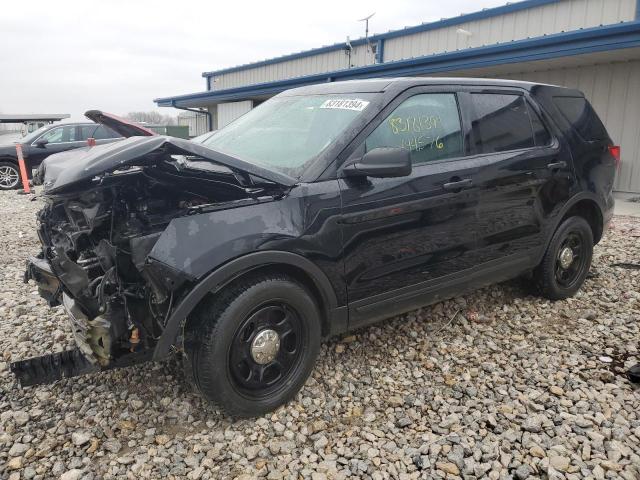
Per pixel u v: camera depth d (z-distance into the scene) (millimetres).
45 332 4008
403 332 4016
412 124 3461
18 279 5355
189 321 2770
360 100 3412
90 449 2676
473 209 3684
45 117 19828
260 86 17938
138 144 2621
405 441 2762
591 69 10867
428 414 3012
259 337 2854
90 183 2693
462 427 2873
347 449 2703
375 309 3328
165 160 2809
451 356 3682
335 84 3875
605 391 3215
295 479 2498
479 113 3869
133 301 2688
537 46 9930
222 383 2744
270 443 2732
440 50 14992
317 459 2639
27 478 2479
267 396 2953
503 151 3947
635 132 10398
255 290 2775
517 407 3057
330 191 3014
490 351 3768
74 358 2900
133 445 2734
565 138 4457
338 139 3152
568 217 4590
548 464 2562
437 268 3576
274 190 2930
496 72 12102
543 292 4586
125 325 2666
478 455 2639
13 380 3305
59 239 3188
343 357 3637
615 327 4152
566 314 4414
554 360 3615
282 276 2914
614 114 10648
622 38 8734
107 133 14469
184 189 2887
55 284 3186
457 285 3760
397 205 3250
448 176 3520
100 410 3012
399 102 3408
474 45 14000
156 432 2840
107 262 2738
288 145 3385
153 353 2707
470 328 4109
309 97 3816
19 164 13234
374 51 17234
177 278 2551
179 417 2969
